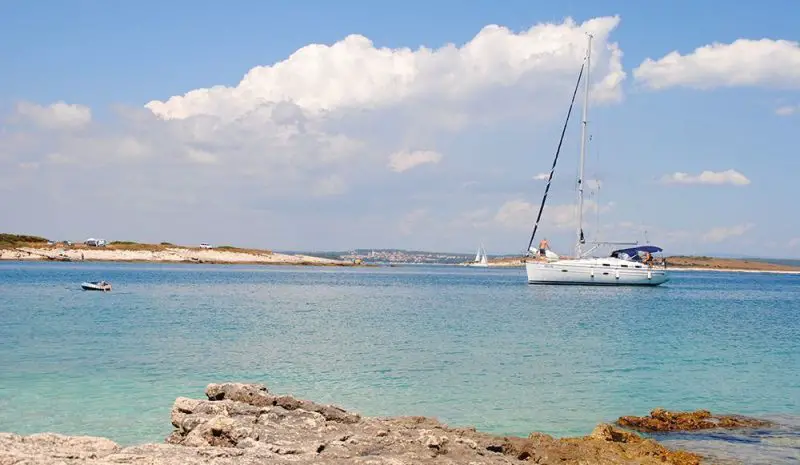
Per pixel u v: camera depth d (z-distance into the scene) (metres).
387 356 32.78
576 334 43.41
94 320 47.97
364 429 14.91
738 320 56.84
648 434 19.55
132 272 147.75
